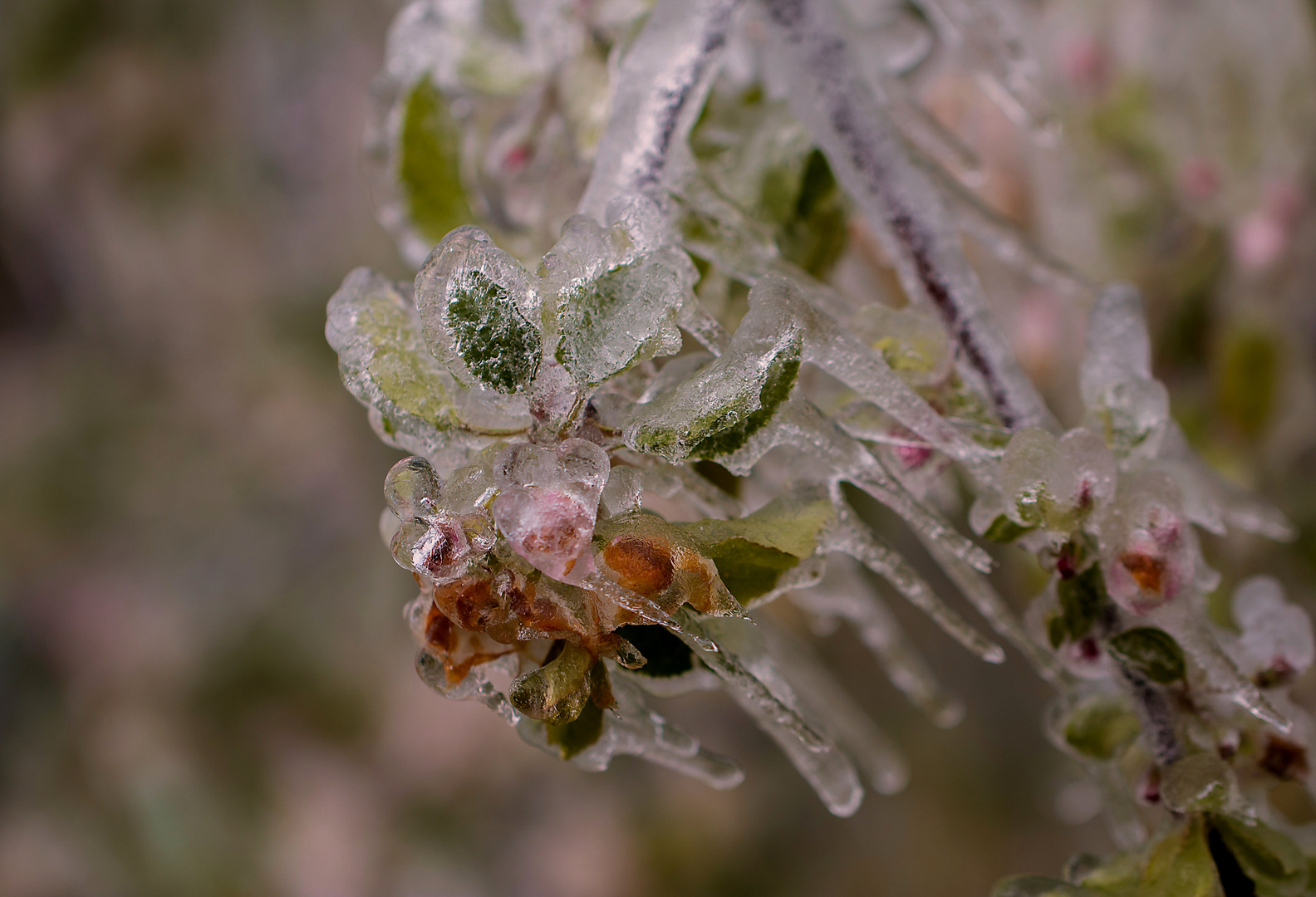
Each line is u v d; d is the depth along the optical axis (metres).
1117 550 0.39
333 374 1.85
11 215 1.87
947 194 0.44
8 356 2.07
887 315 0.41
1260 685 0.42
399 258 1.74
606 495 0.38
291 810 1.75
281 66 1.74
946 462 0.41
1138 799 0.42
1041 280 0.45
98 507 1.96
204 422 1.93
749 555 0.39
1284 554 0.72
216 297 1.87
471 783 1.78
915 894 1.55
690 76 0.41
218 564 1.89
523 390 0.38
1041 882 0.41
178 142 1.76
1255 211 0.73
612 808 1.78
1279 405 0.74
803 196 0.44
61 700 1.86
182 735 1.80
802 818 1.70
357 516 1.85
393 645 1.80
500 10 0.47
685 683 0.40
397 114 0.45
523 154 0.46
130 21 1.71
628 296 0.38
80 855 1.74
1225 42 0.74
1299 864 0.40
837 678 1.55
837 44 0.43
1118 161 0.71
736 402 0.38
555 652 0.38
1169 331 0.75
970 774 1.56
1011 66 0.45
